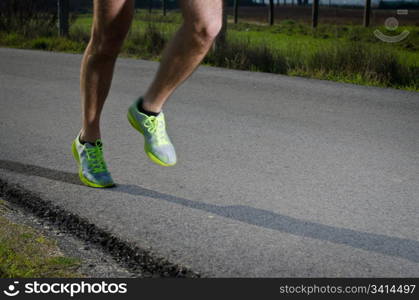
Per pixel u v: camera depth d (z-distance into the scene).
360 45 9.20
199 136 4.64
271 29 28.11
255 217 2.91
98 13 2.69
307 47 14.79
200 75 8.20
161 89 2.78
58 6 13.41
